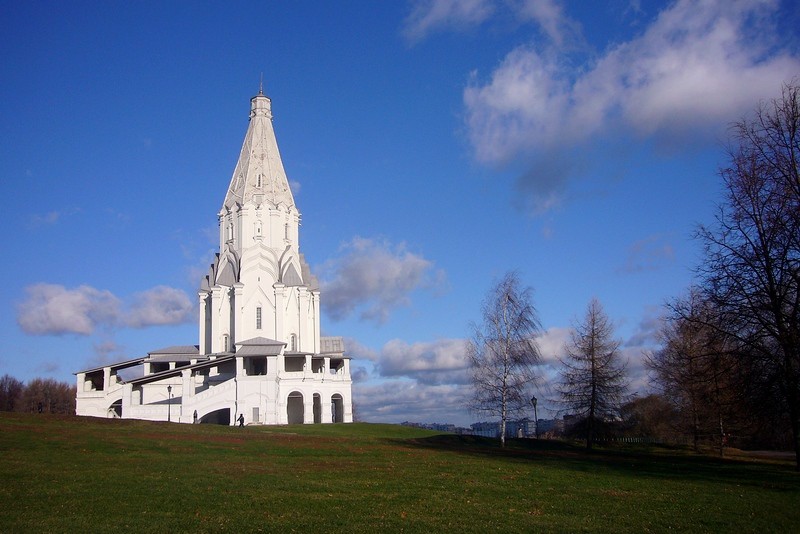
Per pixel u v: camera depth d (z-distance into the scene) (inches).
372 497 1080.8
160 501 1007.6
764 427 1680.6
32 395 6328.7
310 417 3508.9
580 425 2479.1
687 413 2598.4
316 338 4212.6
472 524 890.1
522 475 1419.8
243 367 3602.4
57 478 1192.8
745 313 1455.5
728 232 1502.2
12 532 812.6
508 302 2625.5
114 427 2047.2
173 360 3838.6
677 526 905.5
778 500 1127.6
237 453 1665.8
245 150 4264.3
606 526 899.4
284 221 4185.5
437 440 2431.1
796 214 1412.4
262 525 860.0
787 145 1481.3
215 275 4099.4
